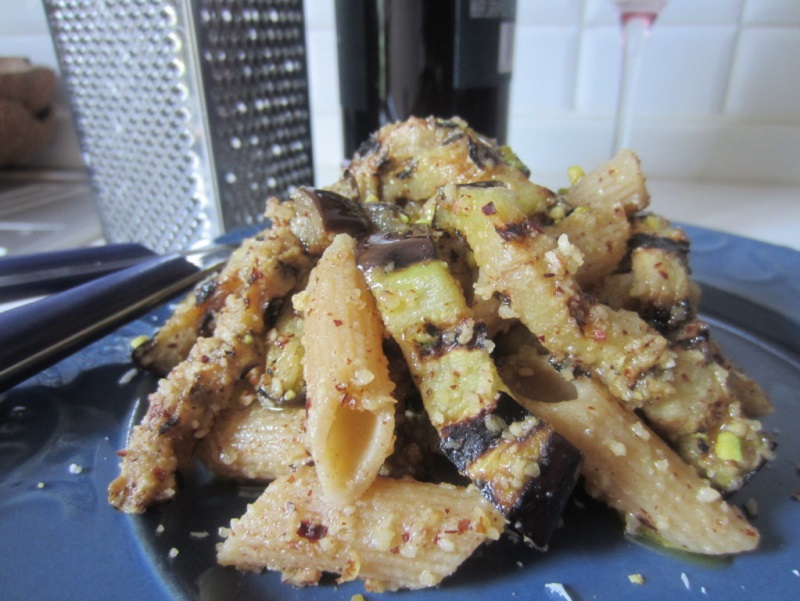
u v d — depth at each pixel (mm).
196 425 98
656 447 91
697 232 164
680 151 249
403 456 94
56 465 97
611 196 113
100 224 211
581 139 255
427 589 81
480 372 87
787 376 119
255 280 104
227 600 79
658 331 100
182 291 129
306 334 92
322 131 279
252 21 178
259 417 101
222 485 99
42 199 247
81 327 111
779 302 136
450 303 90
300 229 106
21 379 104
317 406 84
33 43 274
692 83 240
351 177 116
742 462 91
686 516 86
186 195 181
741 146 243
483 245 92
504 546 86
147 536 86
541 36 247
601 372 93
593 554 85
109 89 179
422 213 112
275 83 193
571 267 91
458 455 85
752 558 83
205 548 87
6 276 121
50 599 76
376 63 177
